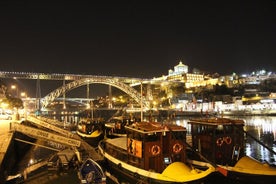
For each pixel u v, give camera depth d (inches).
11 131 1507.1
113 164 1221.7
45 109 6732.3
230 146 1085.1
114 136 1932.8
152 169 1000.2
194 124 1170.6
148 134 1004.6
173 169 952.9
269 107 7844.5
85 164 1042.1
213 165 1004.6
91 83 7322.8
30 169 1278.3
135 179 1051.9
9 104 4079.7
